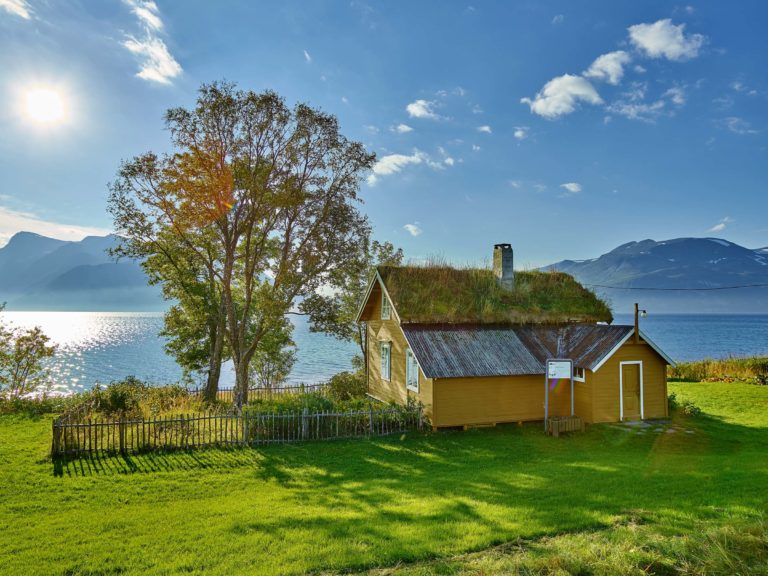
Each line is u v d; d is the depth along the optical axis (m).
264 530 8.41
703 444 16.00
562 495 10.06
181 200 25.78
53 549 7.79
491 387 19.58
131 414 18.27
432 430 18.62
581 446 16.25
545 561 6.52
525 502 9.65
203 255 28.67
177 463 13.75
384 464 13.97
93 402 19.62
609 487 10.60
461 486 11.18
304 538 7.96
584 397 19.55
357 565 6.91
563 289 25.28
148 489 11.41
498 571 6.39
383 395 25.86
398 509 9.46
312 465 13.80
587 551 6.86
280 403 19.47
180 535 8.28
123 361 73.19
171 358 76.94
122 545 7.89
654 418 19.92
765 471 11.67
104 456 14.35
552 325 22.86
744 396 24.92
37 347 26.17
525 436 17.88
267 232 28.33
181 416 15.68
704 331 145.62
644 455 14.62
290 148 26.56
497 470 12.96
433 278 24.38
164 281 29.72
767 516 8.19
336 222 28.59
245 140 25.80
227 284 27.05
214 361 28.38
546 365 18.59
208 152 25.42
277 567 6.90
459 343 20.39
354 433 17.81
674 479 11.15
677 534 7.57
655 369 20.11
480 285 24.55
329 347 98.19
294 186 26.50
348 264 30.19
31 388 26.48
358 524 8.58
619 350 19.61
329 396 23.98
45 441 15.84
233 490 11.38
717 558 6.38
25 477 12.23
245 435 16.28
